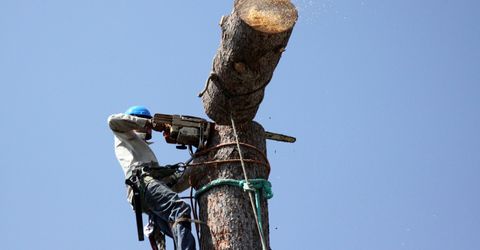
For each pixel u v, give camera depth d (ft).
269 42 40.68
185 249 44.86
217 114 45.50
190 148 48.26
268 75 43.29
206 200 45.16
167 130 48.93
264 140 47.57
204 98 46.11
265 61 42.16
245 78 42.68
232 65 42.45
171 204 47.03
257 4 40.78
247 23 40.04
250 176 45.16
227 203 44.24
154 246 48.80
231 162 45.47
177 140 47.83
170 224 46.73
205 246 44.06
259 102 44.98
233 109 44.88
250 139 46.47
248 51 41.27
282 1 41.01
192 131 47.55
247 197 44.60
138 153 51.55
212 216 44.29
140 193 48.96
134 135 52.03
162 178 49.55
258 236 43.80
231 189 44.70
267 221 44.78
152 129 49.83
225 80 43.45
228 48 42.06
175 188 50.80
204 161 46.42
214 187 45.09
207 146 47.26
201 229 44.80
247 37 40.45
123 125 51.34
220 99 44.47
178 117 48.08
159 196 47.75
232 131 46.55
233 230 43.45
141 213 48.98
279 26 40.32
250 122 47.26
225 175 45.11
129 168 50.49
